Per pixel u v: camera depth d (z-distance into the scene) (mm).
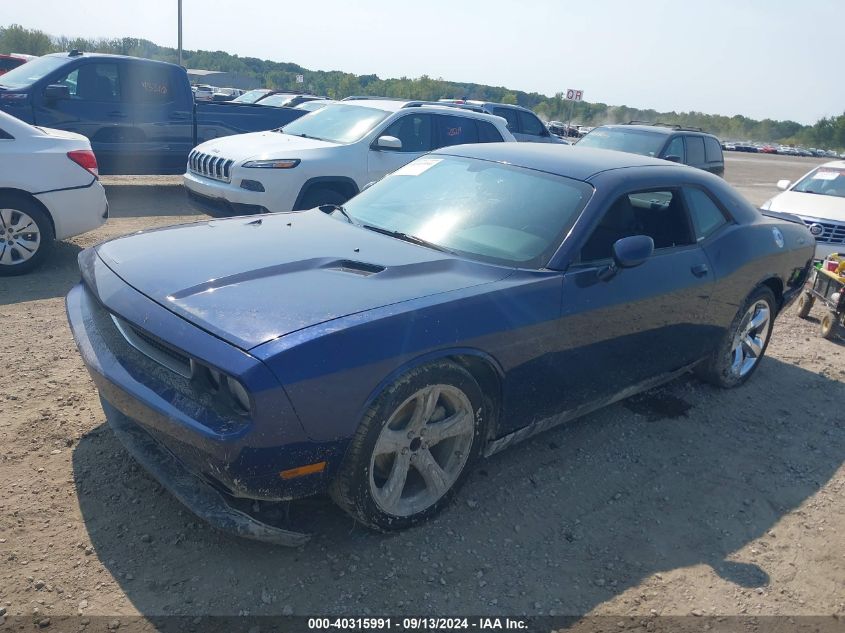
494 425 3395
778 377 5547
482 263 3441
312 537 3045
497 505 3441
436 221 3857
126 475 3357
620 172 4016
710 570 3145
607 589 2957
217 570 2816
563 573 3021
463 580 2906
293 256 3281
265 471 2570
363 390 2695
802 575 3176
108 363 2947
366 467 2816
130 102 10062
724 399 4996
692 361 4605
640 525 3420
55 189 6512
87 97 9766
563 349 3482
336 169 8125
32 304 5703
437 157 4539
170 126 10422
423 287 3086
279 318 2693
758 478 3973
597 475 3824
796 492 3871
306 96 19781
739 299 4699
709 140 13727
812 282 7293
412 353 2814
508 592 2869
